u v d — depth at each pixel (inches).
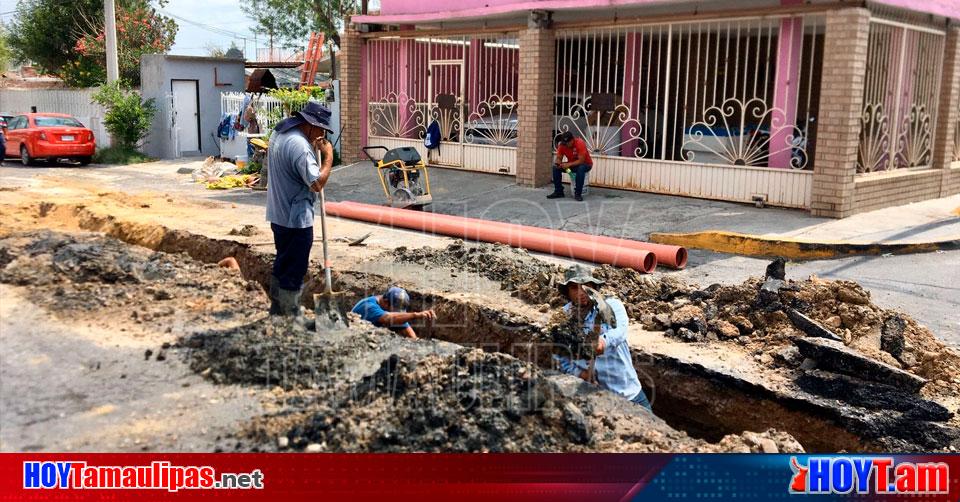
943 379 229.9
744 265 374.0
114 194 551.5
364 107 723.4
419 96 680.4
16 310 234.5
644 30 526.0
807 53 522.0
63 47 1190.9
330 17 1126.4
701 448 171.3
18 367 194.2
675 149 547.8
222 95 920.3
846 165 435.8
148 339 216.2
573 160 515.8
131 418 169.2
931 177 535.2
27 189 565.3
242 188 673.6
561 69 594.9
